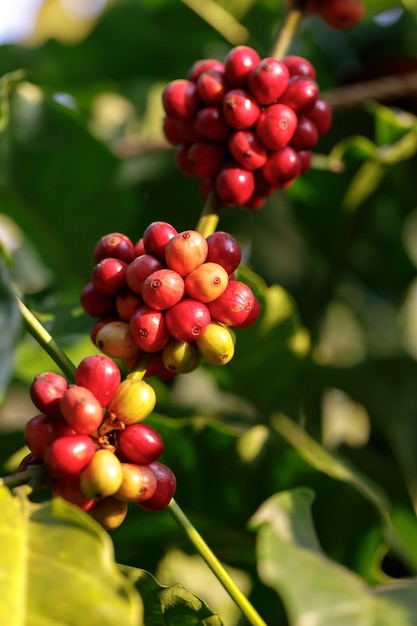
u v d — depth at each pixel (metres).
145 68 0.89
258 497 0.62
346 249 0.79
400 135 0.71
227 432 0.60
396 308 0.87
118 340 0.47
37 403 0.45
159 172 0.80
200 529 0.62
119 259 0.49
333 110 0.74
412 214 0.83
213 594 0.71
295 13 0.61
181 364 0.47
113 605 0.42
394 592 0.53
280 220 0.83
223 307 0.47
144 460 0.45
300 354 0.68
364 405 0.77
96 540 0.43
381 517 0.61
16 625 0.41
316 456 0.67
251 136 0.51
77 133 0.69
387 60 0.87
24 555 0.42
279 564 0.52
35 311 0.62
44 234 0.72
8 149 0.69
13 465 0.62
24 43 0.86
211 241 0.47
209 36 0.86
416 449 0.75
